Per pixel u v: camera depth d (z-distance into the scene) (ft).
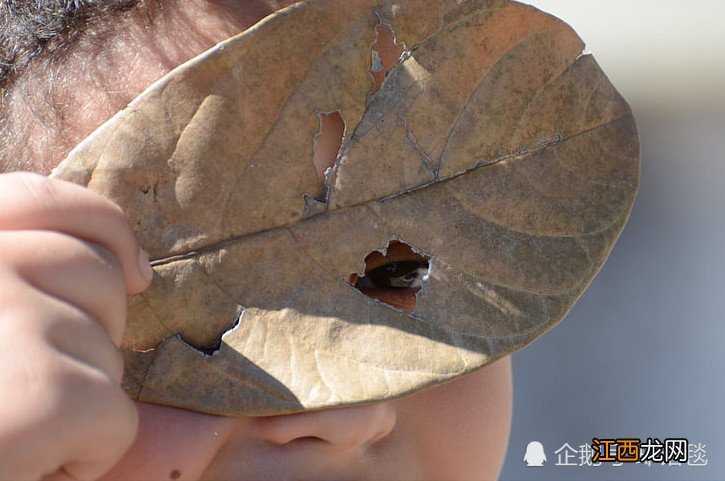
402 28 1.71
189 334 1.66
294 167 1.68
